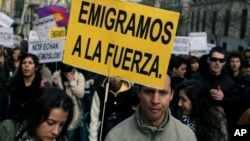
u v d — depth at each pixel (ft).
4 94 24.34
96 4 13.35
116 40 13.24
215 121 15.35
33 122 10.76
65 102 10.77
